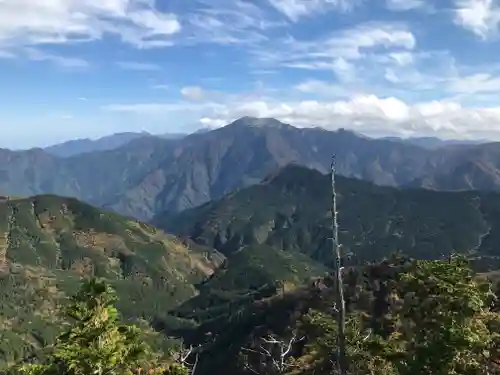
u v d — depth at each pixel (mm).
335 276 18500
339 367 18188
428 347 22297
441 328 23000
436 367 21844
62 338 20312
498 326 26500
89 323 20438
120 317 22688
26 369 20969
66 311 20906
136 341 21625
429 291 26344
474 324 24047
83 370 19547
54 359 20406
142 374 23484
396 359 25203
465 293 24391
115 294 21875
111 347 19953
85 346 20141
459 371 22219
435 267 26703
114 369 20609
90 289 21297
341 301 18516
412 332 27109
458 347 21953
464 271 26578
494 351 25234
